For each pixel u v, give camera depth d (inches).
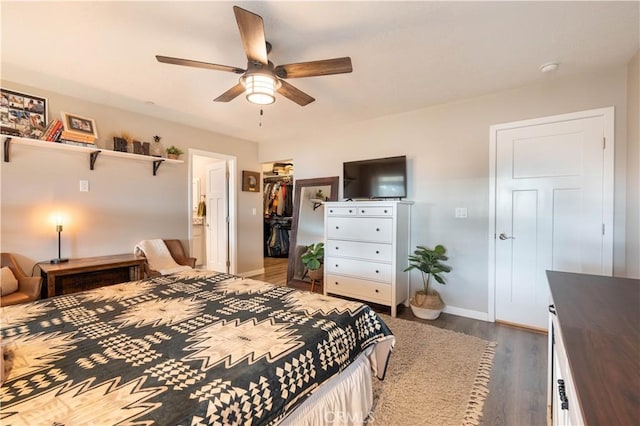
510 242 116.5
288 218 269.0
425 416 65.7
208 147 176.2
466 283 126.0
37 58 89.8
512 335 106.9
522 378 79.9
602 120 99.7
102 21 71.9
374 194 145.1
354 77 103.4
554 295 50.4
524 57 89.7
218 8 67.2
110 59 90.7
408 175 140.7
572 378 25.5
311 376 46.9
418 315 125.0
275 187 274.2
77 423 29.3
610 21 71.7
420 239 136.9
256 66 73.4
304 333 51.8
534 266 112.1
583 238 103.2
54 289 105.3
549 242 109.2
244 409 36.2
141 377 37.4
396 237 125.4
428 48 84.5
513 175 115.6
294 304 66.6
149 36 78.4
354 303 69.1
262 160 206.1
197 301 67.9
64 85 110.0
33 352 43.8
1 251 106.0
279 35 77.7
